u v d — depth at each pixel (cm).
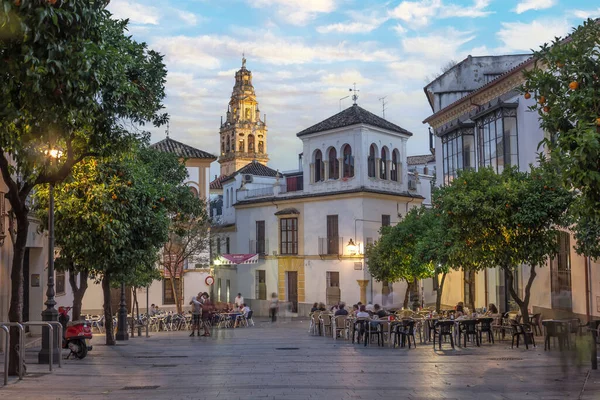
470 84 3572
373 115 4416
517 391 1029
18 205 1225
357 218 4128
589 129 946
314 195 4353
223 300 5238
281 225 4619
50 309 1534
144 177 2109
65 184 1777
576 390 1029
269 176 5434
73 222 1856
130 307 4294
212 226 4972
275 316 3988
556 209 1755
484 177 1955
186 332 3098
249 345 2095
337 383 1139
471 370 1305
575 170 977
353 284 4103
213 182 6794
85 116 1066
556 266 2330
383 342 2023
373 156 4284
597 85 1062
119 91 1216
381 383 1135
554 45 1134
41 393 1048
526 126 2553
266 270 4706
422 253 2584
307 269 4403
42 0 793
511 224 1789
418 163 6269
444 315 2377
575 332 1211
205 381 1180
